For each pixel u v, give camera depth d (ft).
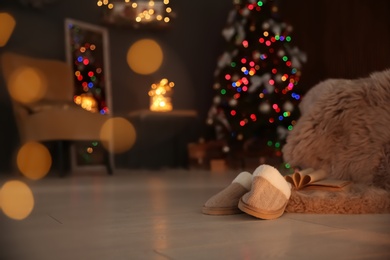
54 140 13.14
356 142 5.90
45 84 14.42
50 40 15.99
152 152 17.66
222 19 19.27
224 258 3.06
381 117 5.82
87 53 16.29
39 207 6.25
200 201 6.68
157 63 17.95
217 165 15.93
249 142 15.89
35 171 14.84
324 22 18.44
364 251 3.18
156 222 4.76
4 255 3.44
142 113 15.58
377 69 16.56
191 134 18.42
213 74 19.01
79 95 15.97
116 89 17.25
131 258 3.17
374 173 5.73
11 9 15.38
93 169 15.85
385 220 4.57
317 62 18.71
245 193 5.13
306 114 6.41
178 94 18.34
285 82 15.90
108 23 16.96
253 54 15.96
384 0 16.38
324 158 6.17
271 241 3.59
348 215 4.92
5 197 7.63
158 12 17.38
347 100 6.07
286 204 4.93
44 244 3.78
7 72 13.51
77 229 4.47
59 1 16.17
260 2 16.26
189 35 18.62
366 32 16.96
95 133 13.58
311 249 3.26
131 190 8.75
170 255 3.20
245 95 16.12
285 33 16.39
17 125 14.03
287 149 6.48
